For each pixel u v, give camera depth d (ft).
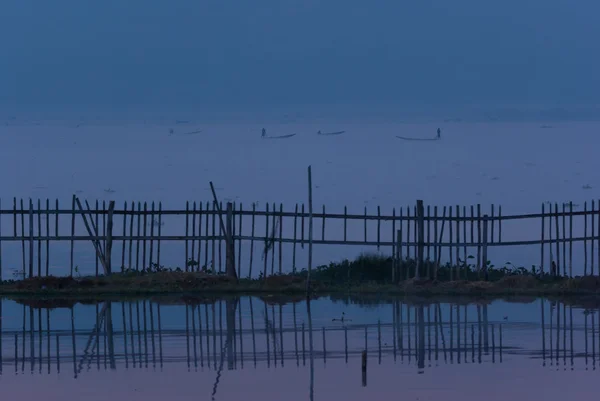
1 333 299.99
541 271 383.04
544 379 246.06
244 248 494.59
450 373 252.21
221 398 232.32
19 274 427.74
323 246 498.69
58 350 278.87
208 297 358.23
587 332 297.33
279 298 356.38
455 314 325.83
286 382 245.24
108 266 379.96
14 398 232.12
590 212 378.73
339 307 339.77
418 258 372.17
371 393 235.20
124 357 270.46
